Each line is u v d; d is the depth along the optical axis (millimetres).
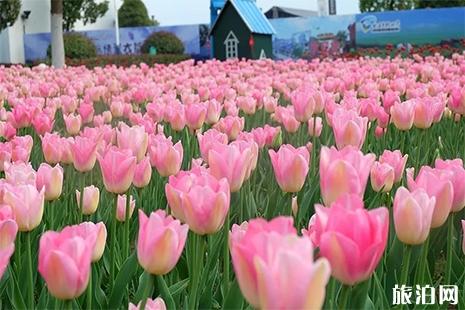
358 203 1462
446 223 3287
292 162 2367
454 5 35531
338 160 1819
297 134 5246
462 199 2164
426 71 8961
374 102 4605
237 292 1964
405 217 1811
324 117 5621
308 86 7234
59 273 1473
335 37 25625
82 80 9359
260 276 1062
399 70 9008
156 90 7074
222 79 8977
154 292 2576
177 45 30234
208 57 30391
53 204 3154
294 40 25859
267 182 4398
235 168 2145
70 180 3615
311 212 3619
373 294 2490
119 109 6000
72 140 3438
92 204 3035
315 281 1036
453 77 8289
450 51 18484
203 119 4016
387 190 2824
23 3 37094
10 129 4465
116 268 2953
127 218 2779
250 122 6414
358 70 9344
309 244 1054
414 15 25156
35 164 4758
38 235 3037
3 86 7777
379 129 4996
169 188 1977
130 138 2916
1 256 1533
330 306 1847
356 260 1354
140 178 2785
